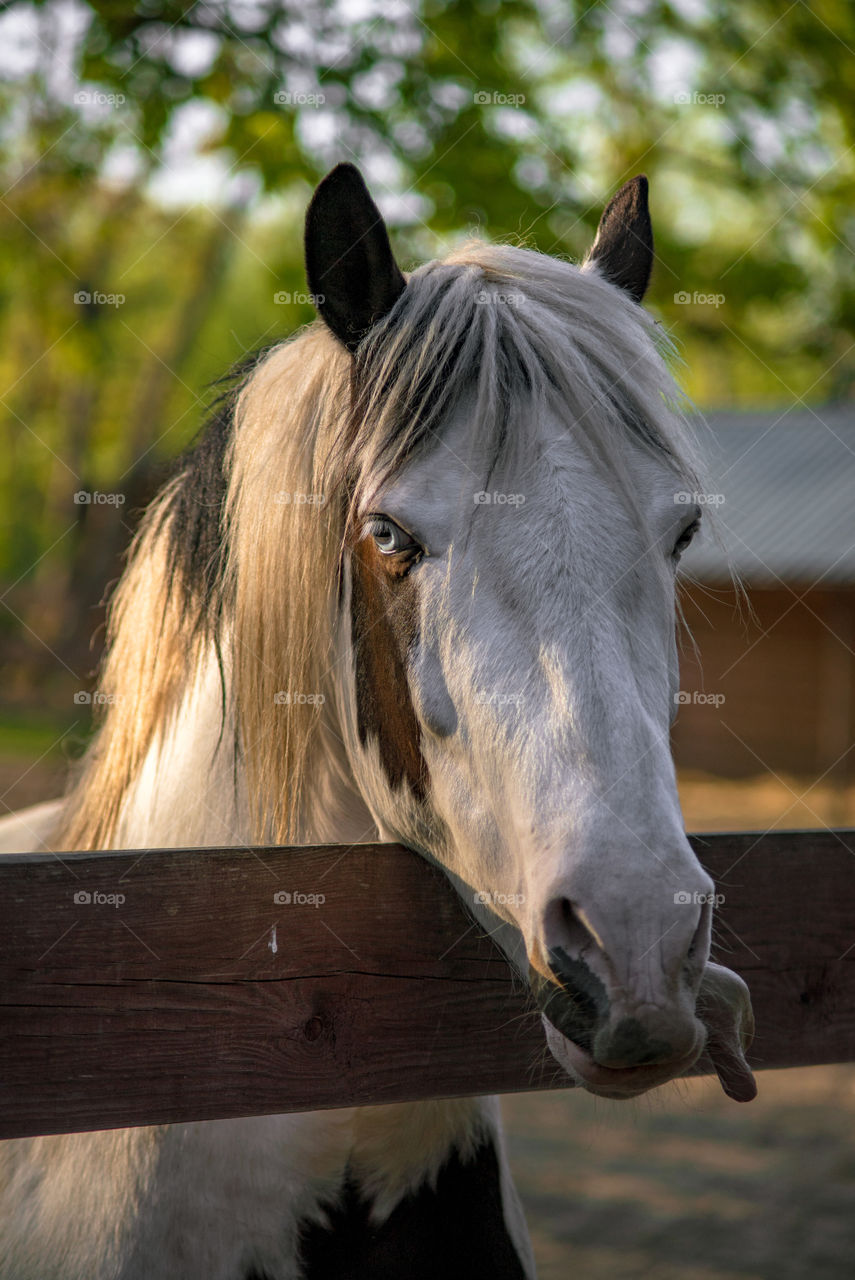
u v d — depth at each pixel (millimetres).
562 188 5641
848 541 16797
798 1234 3912
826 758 16969
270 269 5781
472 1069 1645
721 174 6891
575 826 1243
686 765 18016
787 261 6484
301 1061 1534
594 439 1432
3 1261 1842
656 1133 4918
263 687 1711
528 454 1416
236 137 5312
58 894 1398
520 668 1337
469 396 1474
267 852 1522
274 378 1771
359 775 1698
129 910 1434
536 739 1299
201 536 1922
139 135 5543
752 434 20344
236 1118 1524
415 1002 1613
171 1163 1691
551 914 1240
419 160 5410
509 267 1629
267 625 1701
